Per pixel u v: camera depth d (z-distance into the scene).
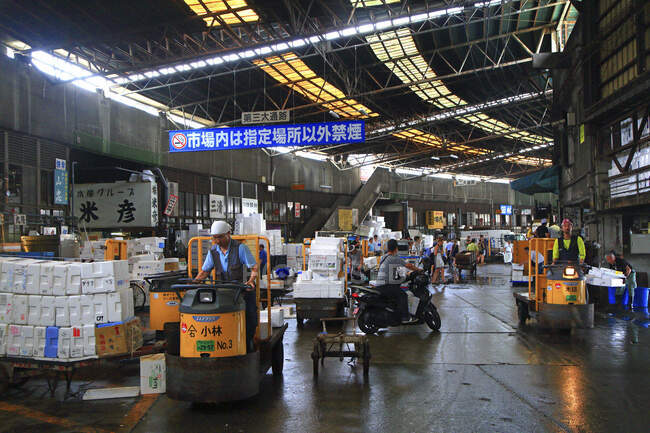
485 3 16.69
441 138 43.25
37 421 4.72
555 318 8.73
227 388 4.77
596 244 13.77
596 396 5.29
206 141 16.66
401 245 18.58
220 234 5.49
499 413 4.80
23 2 14.98
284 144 16.47
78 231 20.33
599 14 14.65
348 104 31.62
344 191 47.84
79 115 20.70
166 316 7.22
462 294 15.55
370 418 4.71
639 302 12.16
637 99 12.16
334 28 17.20
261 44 17.95
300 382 6.00
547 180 21.34
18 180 17.42
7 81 17.08
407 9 18.16
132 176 23.12
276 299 12.08
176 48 20.98
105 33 17.19
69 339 5.73
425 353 7.50
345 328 9.92
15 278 5.89
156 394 5.56
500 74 29.33
